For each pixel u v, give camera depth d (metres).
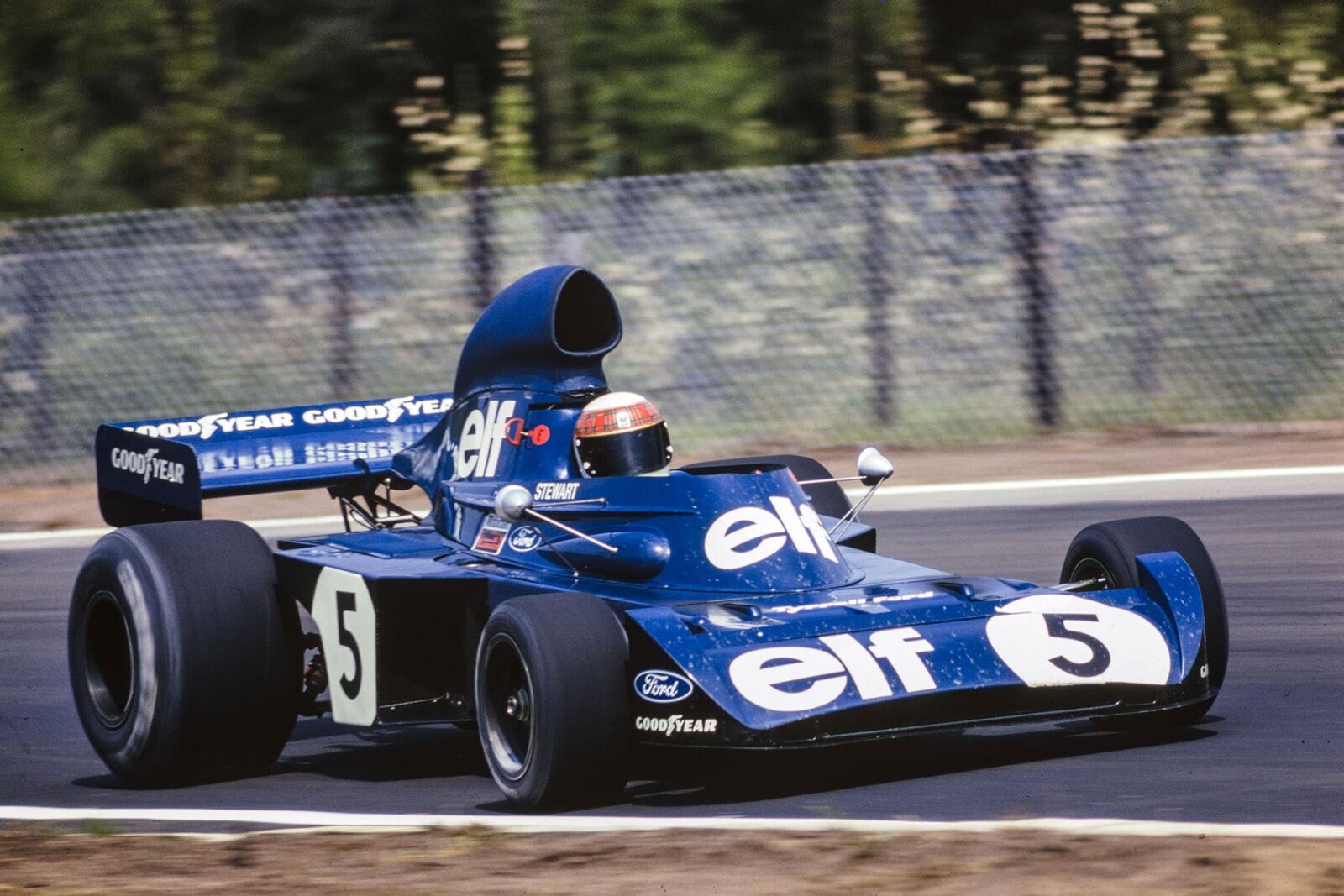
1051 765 22.05
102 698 25.86
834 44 75.81
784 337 55.91
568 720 20.17
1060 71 77.12
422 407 32.84
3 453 57.22
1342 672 27.41
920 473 48.44
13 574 42.22
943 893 16.08
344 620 24.28
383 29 81.56
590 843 18.86
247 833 20.75
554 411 26.11
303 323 58.53
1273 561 35.88
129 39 81.31
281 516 47.91
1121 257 55.19
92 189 80.00
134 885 18.22
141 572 24.48
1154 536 23.64
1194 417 53.25
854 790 21.34
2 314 57.59
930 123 68.12
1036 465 48.34
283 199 79.94
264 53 82.69
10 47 82.75
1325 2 68.94
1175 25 69.38
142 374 58.53
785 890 16.53
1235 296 55.38
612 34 79.19
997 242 54.72
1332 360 54.78
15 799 24.91
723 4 81.50
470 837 19.45
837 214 55.91
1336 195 55.28
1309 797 19.88
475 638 24.17
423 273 56.94
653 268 56.66
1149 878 16.17
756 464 24.80
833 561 23.73
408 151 78.06
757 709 19.73
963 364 54.78
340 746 28.39
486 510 25.69
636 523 23.77
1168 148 56.03
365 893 17.33
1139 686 21.17
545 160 75.25
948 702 20.41
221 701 24.33
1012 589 23.09
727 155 78.19
